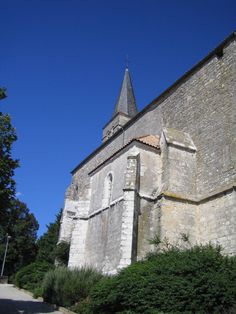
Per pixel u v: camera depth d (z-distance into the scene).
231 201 15.73
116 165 21.84
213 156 17.77
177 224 17.16
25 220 59.28
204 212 17.23
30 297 22.89
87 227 23.44
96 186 24.05
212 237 16.25
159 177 19.34
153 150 20.08
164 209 17.28
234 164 16.20
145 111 25.89
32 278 29.08
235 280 10.06
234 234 15.03
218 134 17.84
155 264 11.62
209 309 9.64
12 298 21.28
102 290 11.95
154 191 19.00
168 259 11.70
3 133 14.46
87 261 21.77
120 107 48.53
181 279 10.41
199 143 19.14
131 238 17.03
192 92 20.89
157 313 9.71
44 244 47.72
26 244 57.53
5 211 14.26
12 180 14.28
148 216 18.27
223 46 19.20
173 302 9.97
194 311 9.70
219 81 18.80
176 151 18.95
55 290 17.73
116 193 20.72
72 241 23.19
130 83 51.75
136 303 10.59
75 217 23.97
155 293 10.41
